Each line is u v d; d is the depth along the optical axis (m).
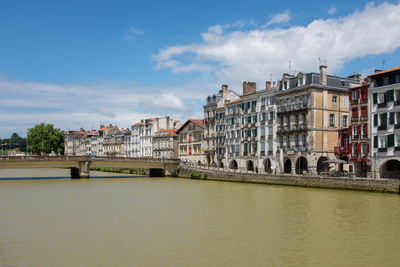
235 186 57.47
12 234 24.61
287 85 66.88
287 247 21.38
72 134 182.12
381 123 48.91
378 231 25.02
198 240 22.95
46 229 26.12
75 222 28.59
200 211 33.28
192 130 96.06
